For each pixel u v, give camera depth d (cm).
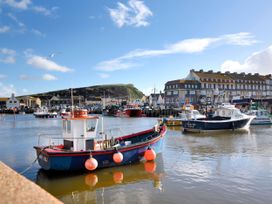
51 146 1483
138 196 1062
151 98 10412
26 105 14475
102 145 1566
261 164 1513
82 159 1352
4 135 3438
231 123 3400
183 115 4375
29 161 1738
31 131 4016
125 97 15388
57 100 14988
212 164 1545
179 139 2678
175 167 1491
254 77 9662
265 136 2841
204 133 3192
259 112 4391
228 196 1029
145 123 5416
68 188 1180
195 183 1199
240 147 2130
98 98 14838
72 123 1420
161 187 1159
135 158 1548
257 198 1005
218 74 9138
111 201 1023
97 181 1262
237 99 6147
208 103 7081
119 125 4916
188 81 8250
